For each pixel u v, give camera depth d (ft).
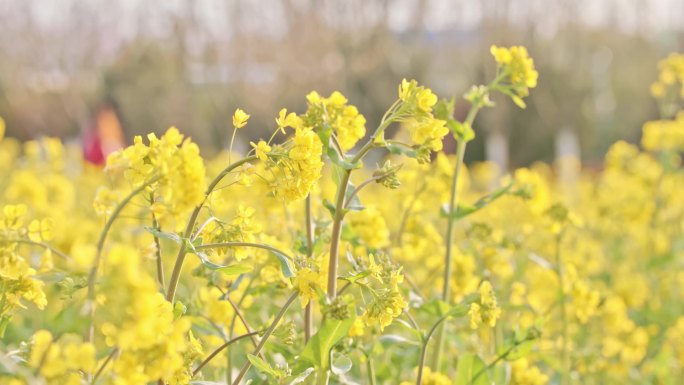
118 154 8.11
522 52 13.41
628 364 17.52
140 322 6.63
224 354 12.97
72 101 103.19
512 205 27.12
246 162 9.18
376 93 97.91
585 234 28.19
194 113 99.91
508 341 12.39
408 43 100.89
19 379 7.55
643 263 25.88
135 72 101.81
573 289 15.83
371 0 98.99
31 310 14.97
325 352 9.95
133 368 6.99
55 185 26.55
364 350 11.50
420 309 12.82
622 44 105.19
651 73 105.91
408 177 15.76
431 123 10.06
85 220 22.36
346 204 10.29
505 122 91.20
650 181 26.78
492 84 13.55
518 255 18.90
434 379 11.84
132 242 17.30
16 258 8.45
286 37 101.14
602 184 37.35
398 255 15.35
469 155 90.84
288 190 9.08
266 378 11.47
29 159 31.99
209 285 11.64
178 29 102.17
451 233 14.02
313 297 9.65
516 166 98.48
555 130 97.60
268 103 100.01
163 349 7.00
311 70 99.60
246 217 9.53
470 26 101.04
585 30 100.58
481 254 16.07
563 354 15.29
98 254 7.73
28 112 103.09
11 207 8.54
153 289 6.66
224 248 9.36
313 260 10.08
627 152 27.58
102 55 108.58
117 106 100.68
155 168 7.88
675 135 27.09
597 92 105.40
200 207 9.22
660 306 22.39
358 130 10.43
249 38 101.91
